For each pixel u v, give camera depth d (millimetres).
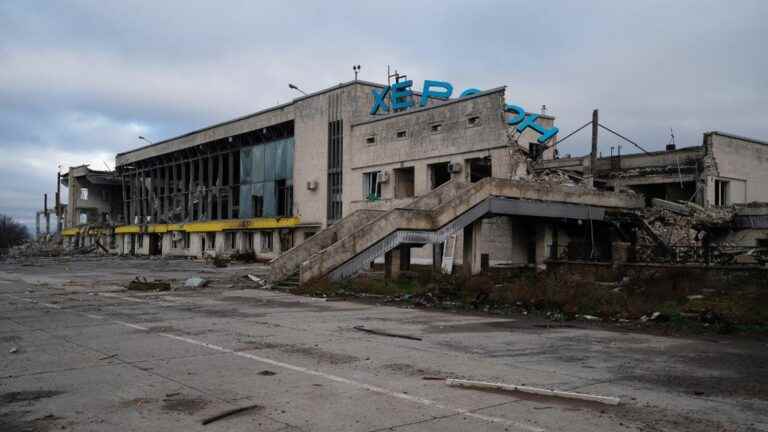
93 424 6035
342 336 11766
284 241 48312
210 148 59469
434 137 36500
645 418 6262
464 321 14414
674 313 14445
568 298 16484
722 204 34062
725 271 18922
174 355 9641
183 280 27828
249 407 6570
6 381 7844
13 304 17359
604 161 38219
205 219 60688
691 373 8523
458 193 27141
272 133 51344
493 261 32469
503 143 32531
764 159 36188
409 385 7656
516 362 9258
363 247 23328
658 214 32500
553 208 29016
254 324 13461
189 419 6188
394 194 39312
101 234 75812
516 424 6027
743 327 12883
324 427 5914
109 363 9000
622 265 22297
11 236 131750
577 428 5906
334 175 44125
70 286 24047
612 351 10312
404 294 19891
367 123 41344
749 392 7418
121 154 75125
